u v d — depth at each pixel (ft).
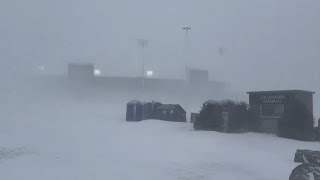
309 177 30.96
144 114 109.19
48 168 48.19
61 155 57.36
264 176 44.34
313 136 79.82
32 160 53.31
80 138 75.10
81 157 55.83
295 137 79.05
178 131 86.48
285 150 62.95
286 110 84.12
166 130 88.02
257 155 57.47
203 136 78.43
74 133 82.23
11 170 46.80
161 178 43.47
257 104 90.58
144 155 57.52
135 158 55.21
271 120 87.51
